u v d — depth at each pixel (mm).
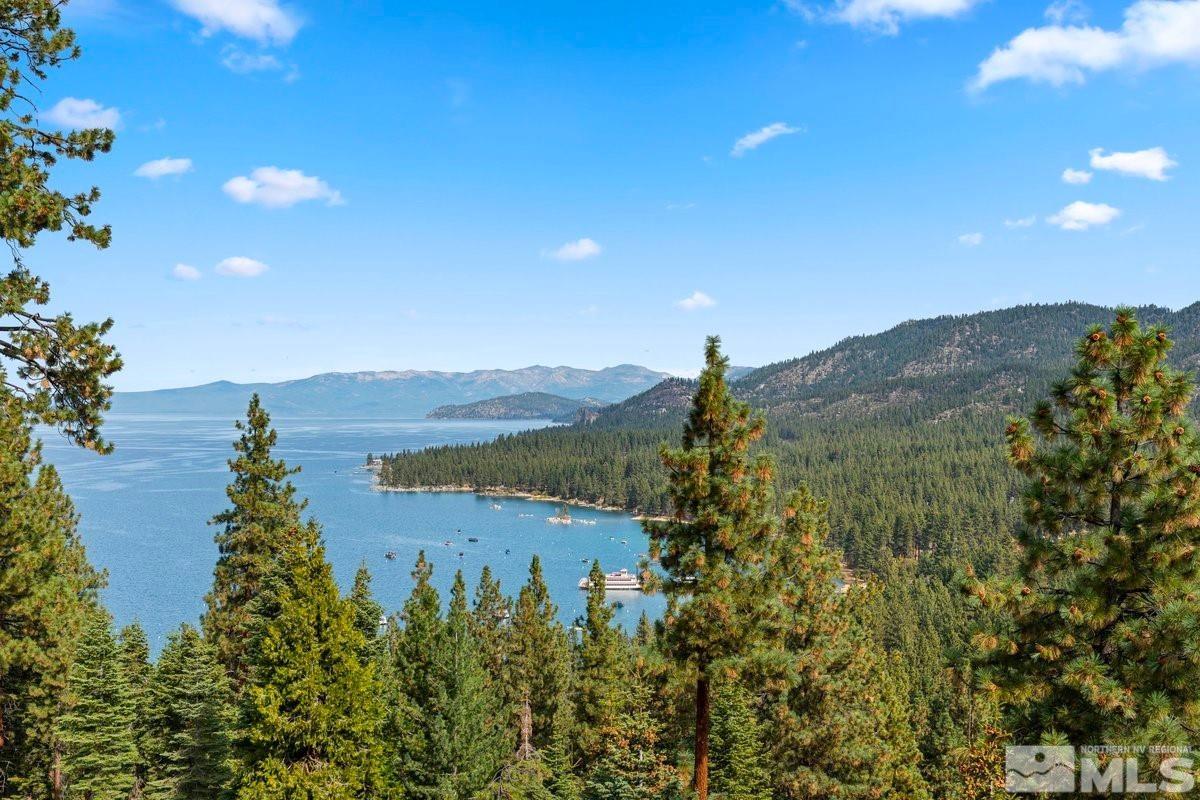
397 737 33250
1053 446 15250
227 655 38375
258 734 25250
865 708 33969
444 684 33281
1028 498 15320
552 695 54906
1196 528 13328
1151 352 14023
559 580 163375
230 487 39781
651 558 21312
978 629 15070
